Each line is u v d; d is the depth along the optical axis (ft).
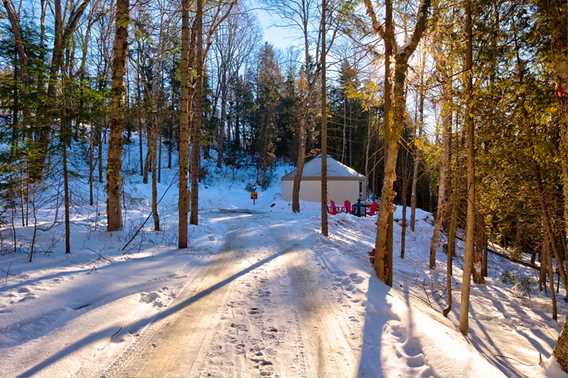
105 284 17.95
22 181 21.99
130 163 108.27
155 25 38.01
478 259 36.17
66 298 15.47
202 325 14.26
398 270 34.45
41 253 22.86
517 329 21.76
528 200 24.94
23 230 27.32
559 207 23.65
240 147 151.33
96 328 13.08
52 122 22.26
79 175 25.44
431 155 36.19
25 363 10.36
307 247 33.12
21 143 22.17
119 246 27.55
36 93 21.86
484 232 34.96
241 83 150.30
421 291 27.40
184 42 28.60
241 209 75.87
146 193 77.25
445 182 38.24
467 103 17.28
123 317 14.38
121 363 11.05
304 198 88.84
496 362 14.84
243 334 13.58
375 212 70.33
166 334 13.30
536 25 15.51
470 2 16.14
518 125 19.38
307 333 13.94
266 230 43.27
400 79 21.81
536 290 35.47
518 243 39.22
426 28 20.31
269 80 133.80
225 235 38.93
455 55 18.35
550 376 13.43
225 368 11.03
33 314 13.39
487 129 20.75
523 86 16.01
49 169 23.79
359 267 25.50
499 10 16.63
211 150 139.74
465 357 12.16
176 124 98.78
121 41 28.91
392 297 19.26
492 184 25.82
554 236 24.99
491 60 16.28
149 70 60.70
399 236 53.36
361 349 12.68
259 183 119.34
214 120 125.59
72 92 22.72
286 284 20.86
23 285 16.34
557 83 13.79
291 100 134.72
